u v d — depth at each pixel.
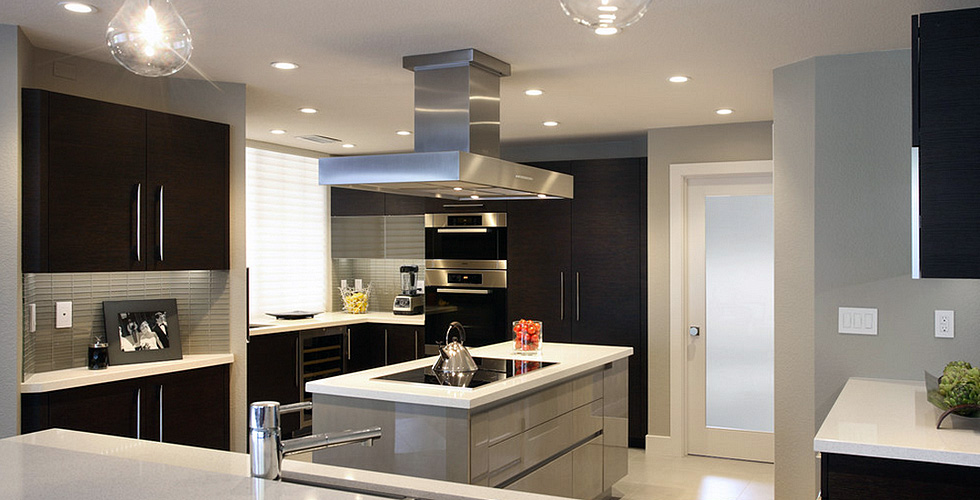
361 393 3.29
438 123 3.66
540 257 6.25
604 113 5.19
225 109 4.27
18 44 3.24
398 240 7.12
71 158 3.51
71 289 3.84
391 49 3.57
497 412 3.30
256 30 3.26
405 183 3.45
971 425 2.51
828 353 3.63
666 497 4.68
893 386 3.30
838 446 2.32
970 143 2.54
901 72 3.50
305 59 3.75
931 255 2.58
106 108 3.67
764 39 3.38
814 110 3.68
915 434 2.40
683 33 3.29
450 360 3.69
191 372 4.05
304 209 7.01
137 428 3.78
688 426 5.79
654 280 5.82
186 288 4.26
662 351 5.79
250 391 5.58
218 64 3.86
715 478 5.11
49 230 3.42
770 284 5.55
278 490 1.52
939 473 2.25
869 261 3.54
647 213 5.89
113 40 1.62
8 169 3.27
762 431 5.57
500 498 1.65
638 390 5.94
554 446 3.83
